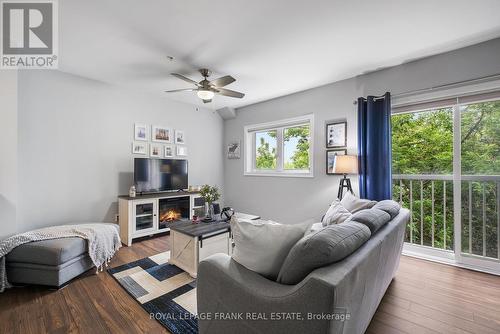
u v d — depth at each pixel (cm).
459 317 177
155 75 337
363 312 131
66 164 329
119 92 383
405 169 337
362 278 114
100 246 260
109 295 207
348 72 327
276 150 464
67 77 329
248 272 126
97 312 183
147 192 403
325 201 377
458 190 271
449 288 220
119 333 160
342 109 356
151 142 423
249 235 131
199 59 287
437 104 281
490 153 261
